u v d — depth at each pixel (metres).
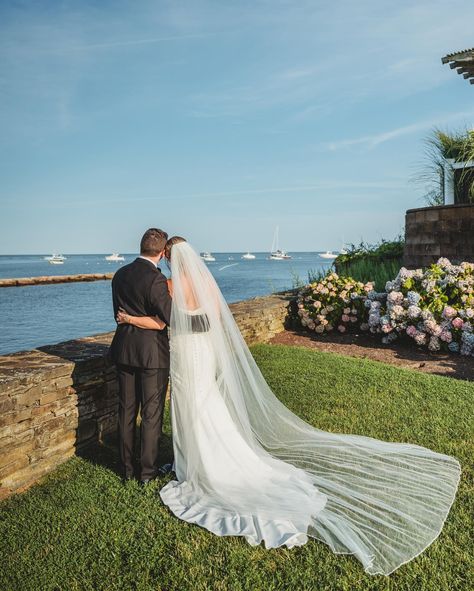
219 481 3.58
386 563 2.79
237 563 2.81
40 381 3.84
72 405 4.20
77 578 2.74
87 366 4.30
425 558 2.82
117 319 3.71
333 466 3.95
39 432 3.87
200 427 3.66
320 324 9.31
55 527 3.20
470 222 9.61
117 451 4.36
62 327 18.12
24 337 16.05
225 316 3.95
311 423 4.85
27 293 35.31
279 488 3.56
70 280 53.66
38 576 2.76
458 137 12.09
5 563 2.87
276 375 6.37
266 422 4.22
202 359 3.72
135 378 3.79
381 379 6.14
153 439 3.76
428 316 7.82
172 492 3.59
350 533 3.05
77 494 3.61
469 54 9.67
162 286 3.63
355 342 8.75
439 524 3.13
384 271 11.37
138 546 2.99
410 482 3.66
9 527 3.22
